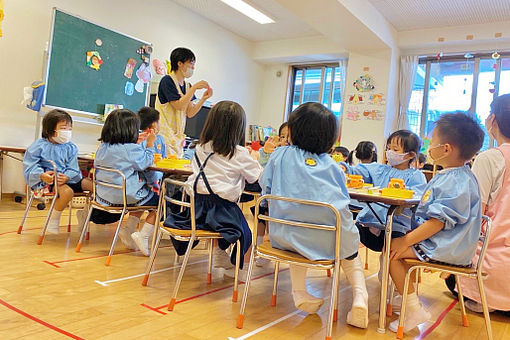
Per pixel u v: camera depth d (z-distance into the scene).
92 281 1.85
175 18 5.33
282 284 2.16
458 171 1.57
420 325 1.74
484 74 5.21
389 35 5.18
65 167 2.67
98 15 4.45
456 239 1.50
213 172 1.74
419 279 2.49
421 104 5.59
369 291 2.19
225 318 1.58
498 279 1.89
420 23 5.10
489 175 1.92
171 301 1.60
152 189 2.39
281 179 1.53
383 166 2.21
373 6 4.71
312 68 6.71
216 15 5.63
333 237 1.45
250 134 6.58
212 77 5.98
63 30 3.96
